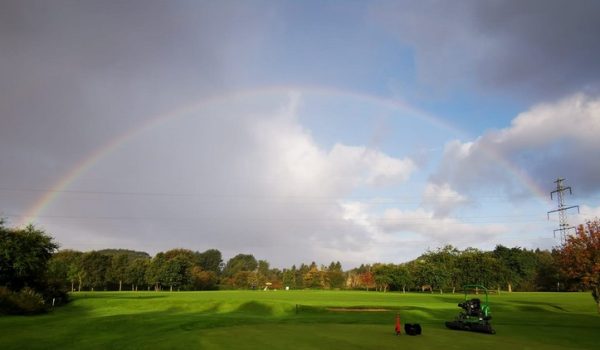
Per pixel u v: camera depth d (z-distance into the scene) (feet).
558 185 398.83
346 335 89.35
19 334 88.79
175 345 74.38
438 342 81.71
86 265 452.35
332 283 586.45
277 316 142.00
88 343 77.51
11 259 165.07
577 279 170.50
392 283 459.32
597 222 167.63
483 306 103.86
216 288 572.51
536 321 126.82
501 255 504.84
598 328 109.19
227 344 75.77
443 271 413.80
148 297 245.24
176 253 565.53
